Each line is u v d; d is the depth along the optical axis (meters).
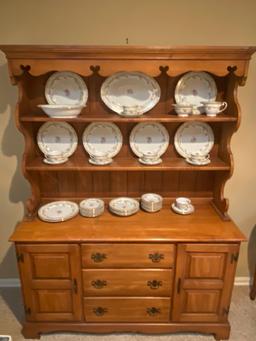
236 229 1.46
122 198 1.71
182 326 1.56
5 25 1.47
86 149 1.63
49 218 1.50
